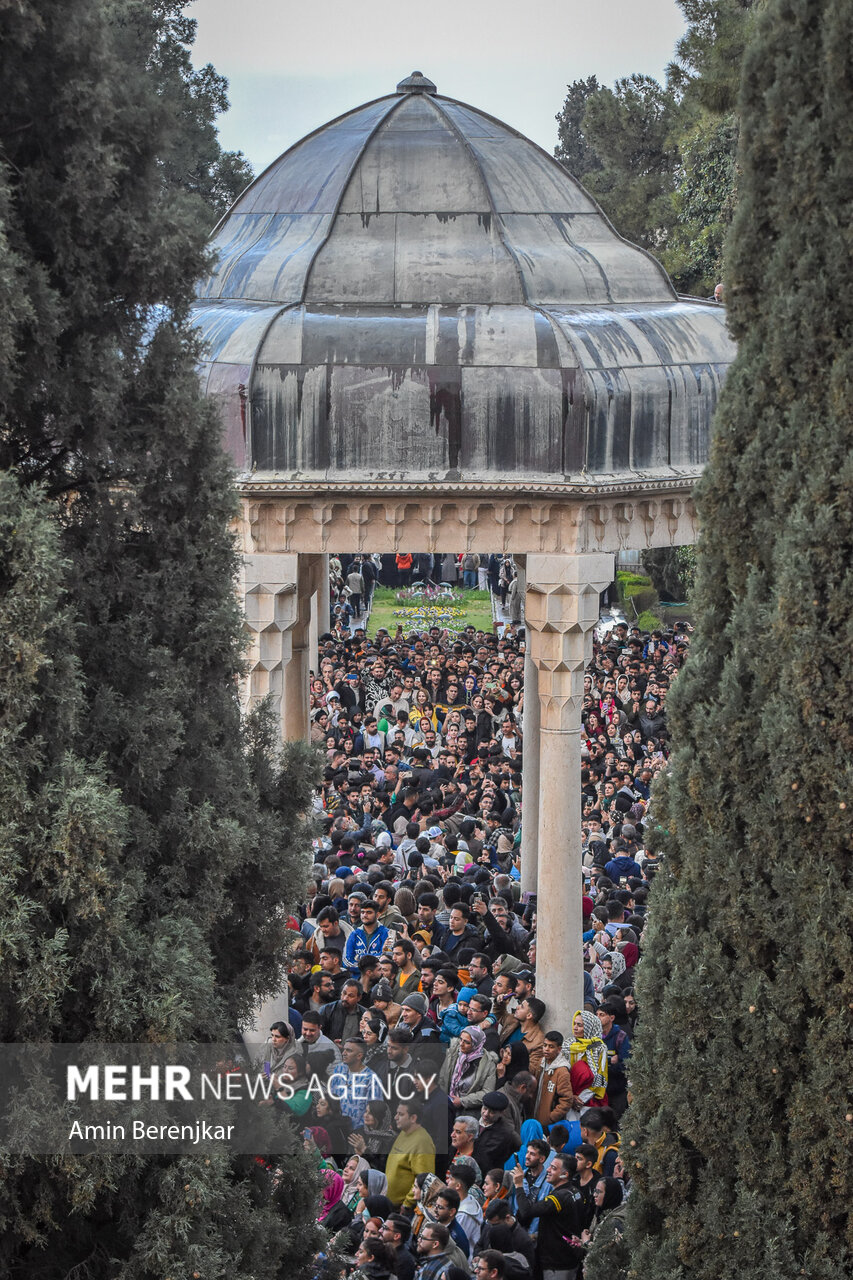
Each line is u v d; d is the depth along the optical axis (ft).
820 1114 33.06
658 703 99.45
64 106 32.89
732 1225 33.78
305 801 40.57
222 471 36.45
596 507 61.67
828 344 34.14
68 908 31.63
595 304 67.31
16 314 31.35
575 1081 51.93
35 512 30.71
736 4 150.82
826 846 33.55
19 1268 32.94
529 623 62.44
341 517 61.57
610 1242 37.29
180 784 35.78
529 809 78.28
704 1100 34.14
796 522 33.73
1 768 30.55
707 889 34.94
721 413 36.11
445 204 67.00
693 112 185.37
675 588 175.01
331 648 130.93
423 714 106.73
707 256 154.40
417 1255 44.37
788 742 33.50
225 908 36.47
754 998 33.96
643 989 35.91
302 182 69.87
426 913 64.08
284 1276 37.91
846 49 33.40
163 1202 33.01
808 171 34.22
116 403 34.22
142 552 36.42
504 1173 45.85
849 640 33.01
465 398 60.64
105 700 33.94
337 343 61.11
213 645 36.11
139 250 34.22
